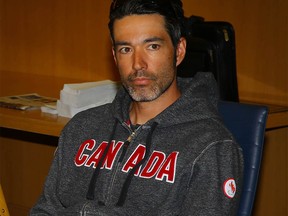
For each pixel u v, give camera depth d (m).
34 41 3.37
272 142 2.62
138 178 1.38
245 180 1.44
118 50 1.42
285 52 2.49
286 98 2.50
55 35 3.26
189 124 1.41
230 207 1.28
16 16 3.44
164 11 1.39
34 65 3.39
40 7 3.31
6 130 3.31
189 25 2.22
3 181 3.37
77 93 2.11
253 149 1.46
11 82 3.08
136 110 1.49
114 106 1.54
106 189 1.44
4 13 3.50
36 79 3.18
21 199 3.33
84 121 1.58
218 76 2.13
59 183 1.54
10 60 3.52
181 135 1.40
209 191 1.28
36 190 3.26
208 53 2.12
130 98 1.55
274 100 2.54
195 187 1.31
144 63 1.38
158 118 1.42
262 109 1.48
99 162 1.47
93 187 1.45
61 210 1.45
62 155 1.57
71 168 1.53
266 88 2.55
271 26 2.51
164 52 1.40
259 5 2.53
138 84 1.40
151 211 1.34
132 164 1.42
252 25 2.56
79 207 1.39
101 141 1.52
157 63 1.39
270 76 2.54
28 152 3.25
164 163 1.36
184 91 1.46
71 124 1.59
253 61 2.58
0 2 3.52
